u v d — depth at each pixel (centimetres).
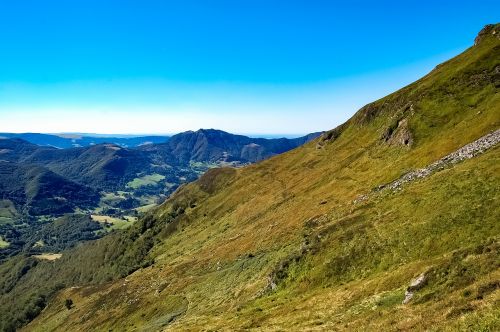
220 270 13050
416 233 6197
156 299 14800
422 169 9462
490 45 16600
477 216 5725
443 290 3869
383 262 6181
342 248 7181
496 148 7625
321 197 14075
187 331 7575
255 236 14150
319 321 4978
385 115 19750
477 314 2811
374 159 14838
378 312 4256
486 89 13512
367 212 8138
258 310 7000
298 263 7719
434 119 13538
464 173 7044
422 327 3144
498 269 3662
